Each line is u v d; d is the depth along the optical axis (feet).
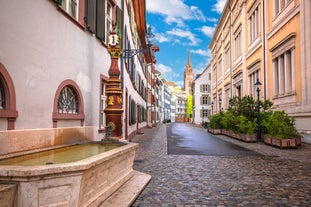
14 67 15.72
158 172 25.32
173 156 35.65
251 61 85.10
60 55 21.31
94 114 28.76
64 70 21.98
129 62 56.80
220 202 16.69
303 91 51.93
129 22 58.13
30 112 17.31
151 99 157.38
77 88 24.41
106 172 15.20
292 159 33.83
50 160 15.52
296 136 46.96
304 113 51.11
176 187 20.03
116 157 16.08
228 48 120.37
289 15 57.36
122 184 18.75
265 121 56.70
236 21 104.73
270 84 69.41
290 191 19.15
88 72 27.14
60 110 22.30
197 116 191.11
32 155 16.83
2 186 10.05
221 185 20.77
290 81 59.67
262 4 73.56
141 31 88.43
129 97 58.65
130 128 60.90
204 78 190.70
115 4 36.94
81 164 11.23
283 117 49.01
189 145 50.98
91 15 27.53
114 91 25.12
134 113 71.97
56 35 20.67
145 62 117.80
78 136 24.20
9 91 15.26
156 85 205.36
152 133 87.61
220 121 84.84
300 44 52.95
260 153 39.65
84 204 12.39
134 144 20.75
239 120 61.82
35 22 17.84
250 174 24.76
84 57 26.12
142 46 104.47
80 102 25.09
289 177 23.56
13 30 15.61
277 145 46.29
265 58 71.82
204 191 19.07
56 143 20.29
